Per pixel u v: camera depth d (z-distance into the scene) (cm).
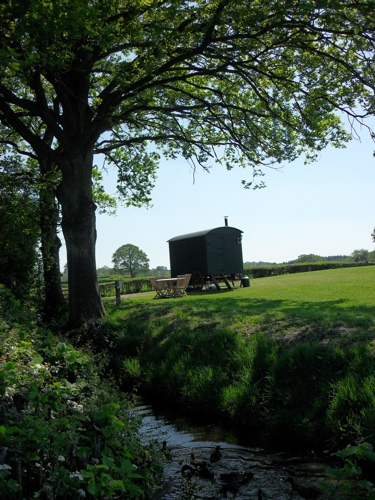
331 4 1380
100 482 469
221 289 3272
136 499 566
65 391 588
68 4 1168
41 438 470
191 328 1466
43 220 2388
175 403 1181
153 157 2583
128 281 4756
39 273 2375
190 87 2180
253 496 683
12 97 1711
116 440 567
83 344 1602
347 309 1498
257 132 1994
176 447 899
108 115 1761
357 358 961
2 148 2638
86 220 1869
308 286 2658
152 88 2012
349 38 1576
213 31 1619
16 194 2269
